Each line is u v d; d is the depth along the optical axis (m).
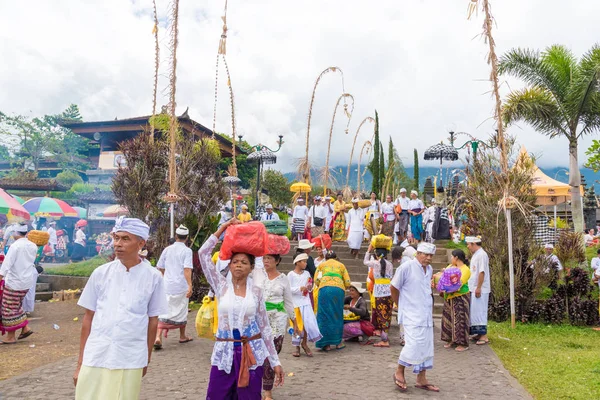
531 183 12.38
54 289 14.81
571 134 14.82
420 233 15.62
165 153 12.43
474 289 9.09
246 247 3.88
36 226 23.02
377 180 31.52
